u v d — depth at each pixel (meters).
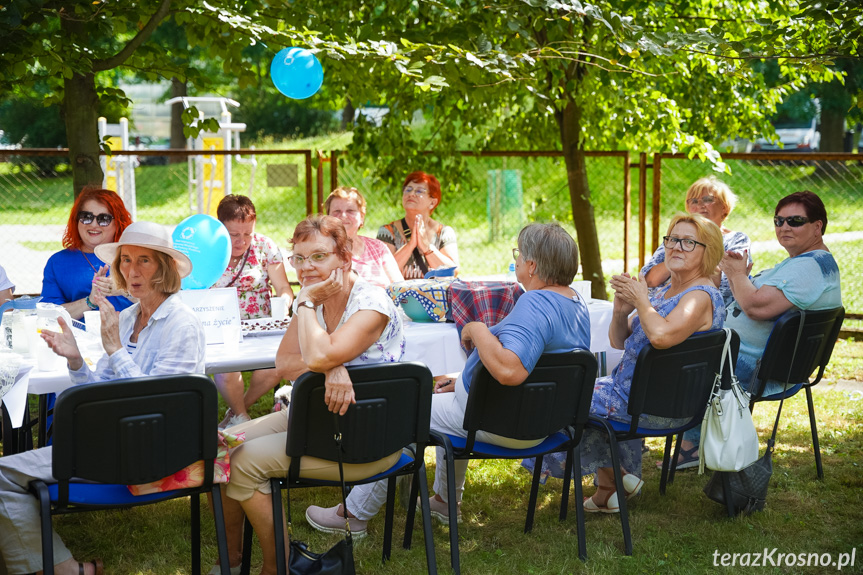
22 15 4.03
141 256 2.88
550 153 7.79
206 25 5.38
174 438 2.61
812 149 22.08
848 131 21.14
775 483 4.24
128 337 3.05
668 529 3.71
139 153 6.51
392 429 2.86
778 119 22.75
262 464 2.87
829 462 4.55
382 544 3.58
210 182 14.53
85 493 2.73
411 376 2.83
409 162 7.78
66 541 3.59
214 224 3.80
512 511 3.97
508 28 5.34
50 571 2.58
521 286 3.76
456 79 4.78
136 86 27.28
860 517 3.82
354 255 4.73
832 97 18.72
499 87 6.09
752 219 13.80
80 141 5.29
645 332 3.32
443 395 3.49
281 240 13.67
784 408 5.58
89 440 2.49
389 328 2.92
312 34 4.71
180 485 2.71
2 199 17.53
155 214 16.98
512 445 3.24
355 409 2.76
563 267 3.21
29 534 2.76
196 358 2.88
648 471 4.48
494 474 4.42
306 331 2.72
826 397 5.84
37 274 11.14
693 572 3.27
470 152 7.79
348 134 22.80
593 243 7.81
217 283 4.54
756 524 3.74
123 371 2.77
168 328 2.87
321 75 4.28
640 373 3.32
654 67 6.53
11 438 3.79
